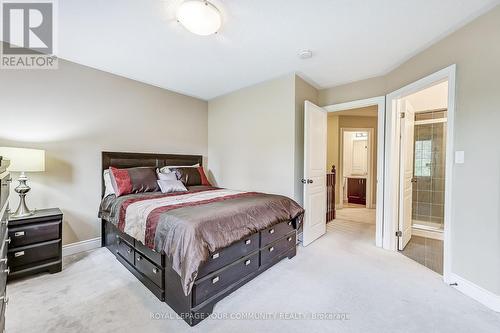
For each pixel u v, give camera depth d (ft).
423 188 12.41
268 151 10.69
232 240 5.97
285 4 5.53
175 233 5.52
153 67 9.26
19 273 6.73
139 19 6.13
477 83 5.97
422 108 12.51
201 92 12.39
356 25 6.37
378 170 9.87
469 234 6.18
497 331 4.93
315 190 10.55
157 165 11.30
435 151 12.14
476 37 5.99
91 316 5.37
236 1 5.42
